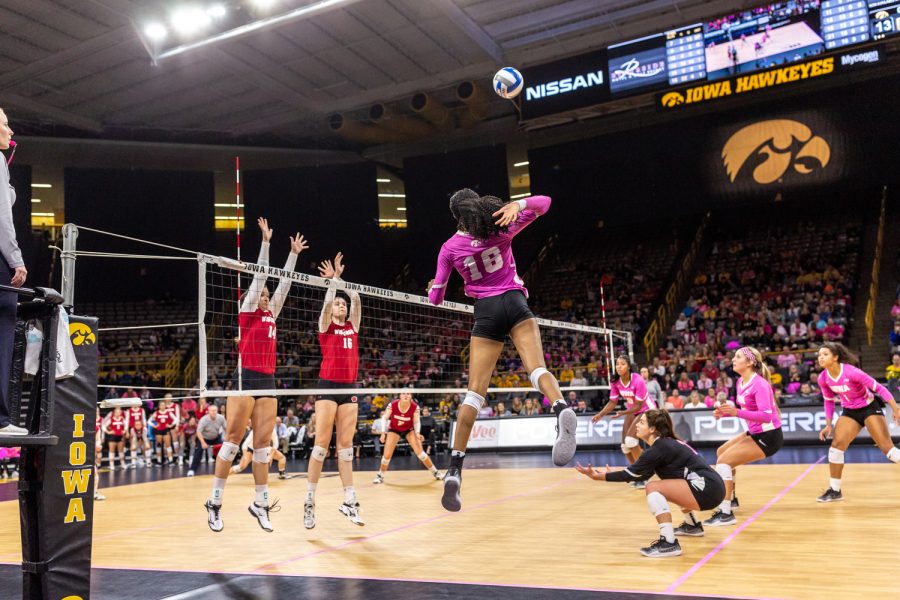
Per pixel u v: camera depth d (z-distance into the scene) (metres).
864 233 23.92
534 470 12.34
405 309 26.28
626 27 20.72
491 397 19.45
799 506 6.91
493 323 3.55
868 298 20.88
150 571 4.96
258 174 26.91
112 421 16.66
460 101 24.72
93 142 24.41
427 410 17.81
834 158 21.17
